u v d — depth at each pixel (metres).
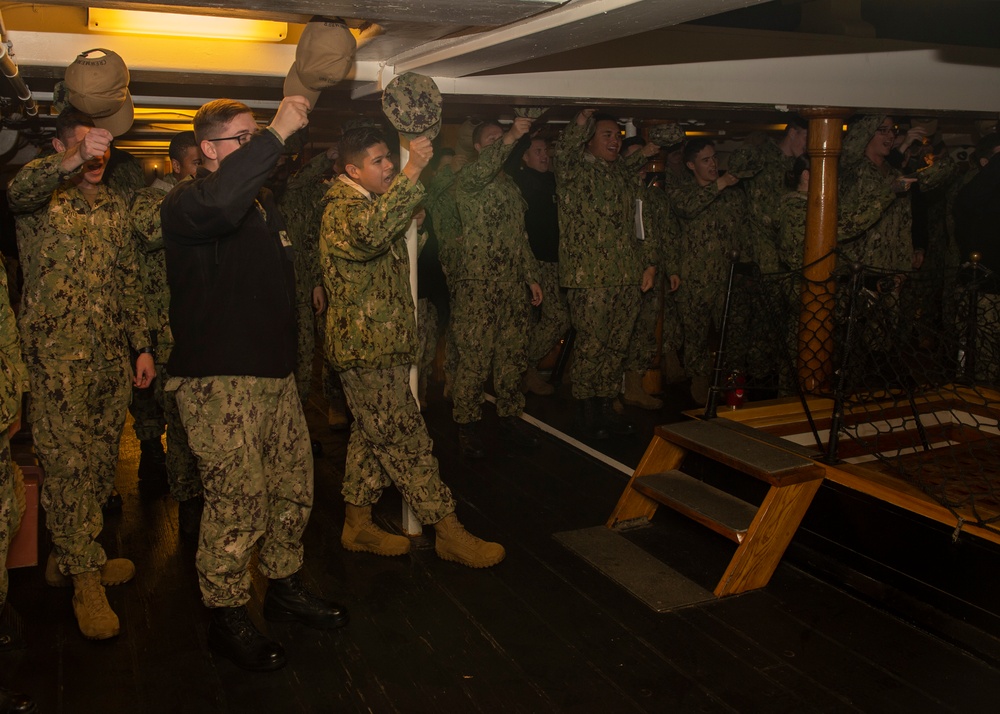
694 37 3.82
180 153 3.67
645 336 5.94
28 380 2.65
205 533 2.77
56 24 2.80
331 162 5.39
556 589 3.40
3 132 4.80
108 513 4.22
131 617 3.19
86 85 2.44
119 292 3.22
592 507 4.27
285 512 3.03
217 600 2.80
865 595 3.26
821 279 4.57
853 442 4.01
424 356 6.00
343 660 2.89
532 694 2.69
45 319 2.96
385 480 3.73
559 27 2.32
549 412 6.05
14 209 2.84
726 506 3.55
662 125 5.07
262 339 2.71
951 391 4.16
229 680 2.78
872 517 3.28
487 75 3.46
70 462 3.00
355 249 3.09
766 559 3.35
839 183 4.85
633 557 3.67
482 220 4.94
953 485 3.36
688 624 3.11
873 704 2.61
